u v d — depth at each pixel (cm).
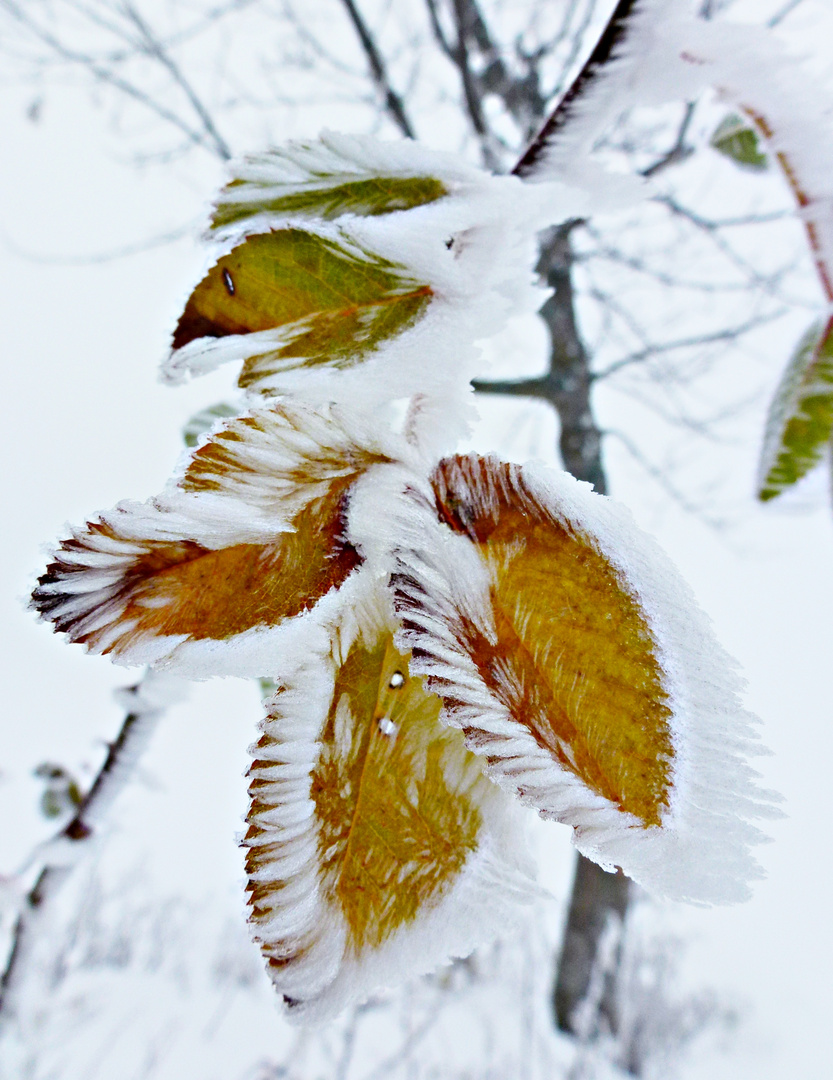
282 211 14
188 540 13
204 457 13
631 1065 110
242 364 15
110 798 27
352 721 13
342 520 13
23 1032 79
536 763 12
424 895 13
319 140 14
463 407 14
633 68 16
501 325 14
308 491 13
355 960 13
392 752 13
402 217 14
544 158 16
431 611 13
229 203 14
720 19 16
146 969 108
